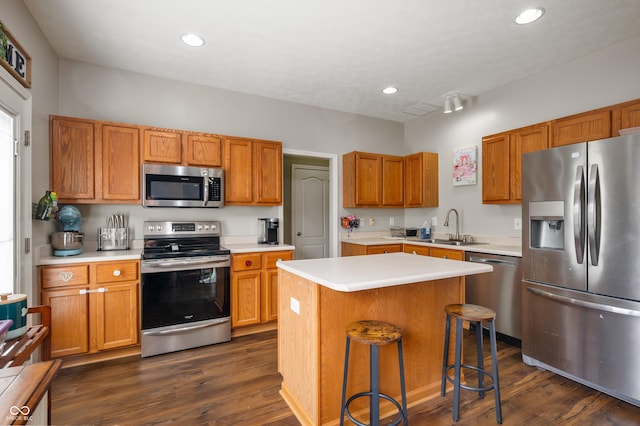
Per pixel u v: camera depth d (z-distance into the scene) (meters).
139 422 1.78
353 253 4.11
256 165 3.40
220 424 1.77
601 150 2.03
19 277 1.97
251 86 3.49
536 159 2.43
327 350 1.71
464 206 3.97
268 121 3.81
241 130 3.65
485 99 3.68
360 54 2.79
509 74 3.19
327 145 4.23
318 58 2.86
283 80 3.33
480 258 3.08
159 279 2.65
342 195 4.38
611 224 1.99
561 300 2.23
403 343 1.96
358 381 1.82
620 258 1.95
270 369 2.40
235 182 3.29
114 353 2.59
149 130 2.91
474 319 1.75
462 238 3.97
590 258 2.09
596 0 2.06
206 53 2.77
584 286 2.12
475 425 1.77
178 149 3.02
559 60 2.90
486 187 3.45
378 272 1.75
